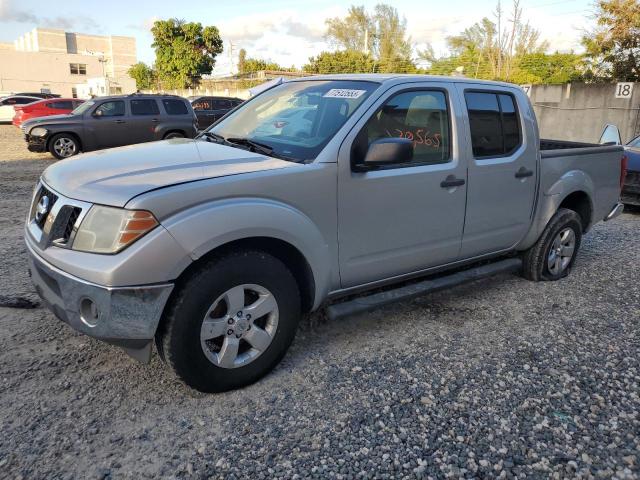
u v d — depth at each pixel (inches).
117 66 3184.1
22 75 2269.9
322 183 123.4
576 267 217.2
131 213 99.9
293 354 136.3
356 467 96.8
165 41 1787.6
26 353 131.2
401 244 143.1
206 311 108.7
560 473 97.0
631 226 302.4
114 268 98.4
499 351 141.8
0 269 190.9
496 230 169.3
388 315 163.2
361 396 118.6
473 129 157.0
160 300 102.5
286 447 101.3
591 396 121.4
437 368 131.9
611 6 872.3
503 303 175.6
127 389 118.0
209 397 116.5
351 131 129.4
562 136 717.9
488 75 1225.4
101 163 123.6
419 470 96.5
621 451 103.1
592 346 146.0
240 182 111.6
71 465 94.7
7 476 91.3
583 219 209.8
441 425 109.4
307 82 160.9
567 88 699.4
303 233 119.7
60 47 2984.7
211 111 812.0
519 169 169.8
